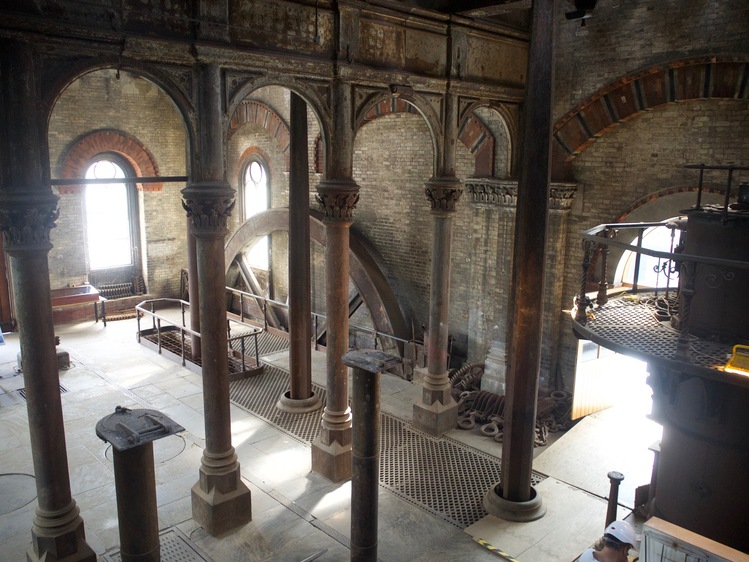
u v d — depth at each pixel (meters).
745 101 7.68
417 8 7.70
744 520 5.09
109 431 4.21
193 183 6.16
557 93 9.35
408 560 6.22
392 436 8.93
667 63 8.10
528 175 6.34
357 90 7.38
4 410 9.62
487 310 10.54
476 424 9.38
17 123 4.98
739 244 5.04
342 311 7.57
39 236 5.19
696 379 5.21
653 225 6.38
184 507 7.04
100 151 14.94
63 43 5.12
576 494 7.36
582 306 5.88
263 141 15.01
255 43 6.32
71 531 5.59
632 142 8.88
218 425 6.55
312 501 7.21
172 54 5.75
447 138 8.48
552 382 10.05
